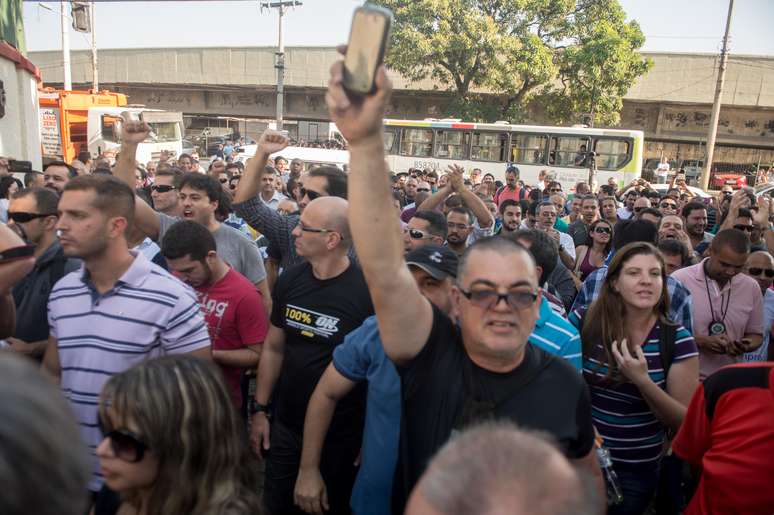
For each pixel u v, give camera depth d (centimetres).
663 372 278
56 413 84
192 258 310
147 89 4241
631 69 2747
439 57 2752
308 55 3775
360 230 165
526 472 84
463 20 2666
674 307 330
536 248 330
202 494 164
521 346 176
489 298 171
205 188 406
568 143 2094
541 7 2723
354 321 285
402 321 177
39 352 311
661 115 3328
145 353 237
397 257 170
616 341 273
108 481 166
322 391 241
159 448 161
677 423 257
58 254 315
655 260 271
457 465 88
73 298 243
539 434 98
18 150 1143
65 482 81
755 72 3131
